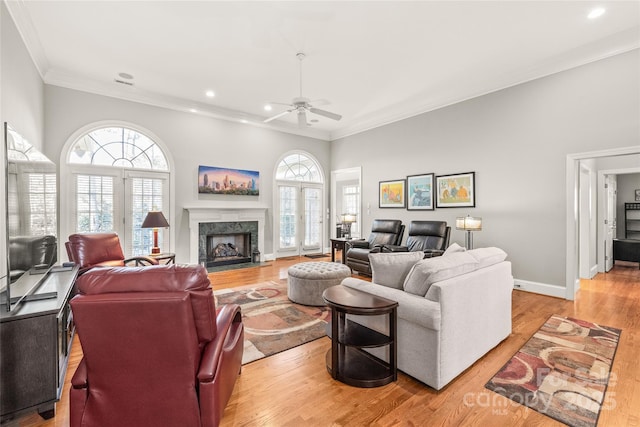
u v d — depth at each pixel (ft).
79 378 4.44
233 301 12.26
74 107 14.34
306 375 7.00
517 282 14.01
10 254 5.85
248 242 20.98
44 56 12.22
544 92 13.11
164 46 11.55
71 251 11.19
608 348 8.16
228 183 19.48
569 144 12.44
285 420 5.52
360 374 6.75
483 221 15.26
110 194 15.47
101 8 9.29
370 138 21.62
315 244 24.68
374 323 7.62
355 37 10.95
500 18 9.88
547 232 13.14
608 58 11.42
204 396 4.53
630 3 9.16
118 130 15.81
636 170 16.37
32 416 5.67
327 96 16.80
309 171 24.47
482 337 7.55
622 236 22.40
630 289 14.07
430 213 17.78
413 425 5.36
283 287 14.42
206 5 9.20
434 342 6.25
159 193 16.96
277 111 19.30
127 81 14.69
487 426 5.32
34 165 7.88
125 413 4.46
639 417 5.50
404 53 12.10
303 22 10.07
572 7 9.36
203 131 18.52
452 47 11.66
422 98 17.08
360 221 22.40
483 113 15.23
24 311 5.56
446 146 16.90
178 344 4.27
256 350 8.15
